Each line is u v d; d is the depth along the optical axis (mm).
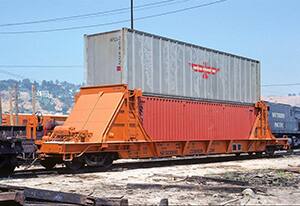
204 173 19578
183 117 24516
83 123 21234
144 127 22203
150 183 15188
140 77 22453
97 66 22828
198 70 26094
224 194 12758
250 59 30953
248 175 18250
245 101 30203
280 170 20609
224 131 27500
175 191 13438
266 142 31438
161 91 23531
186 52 25312
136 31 22391
